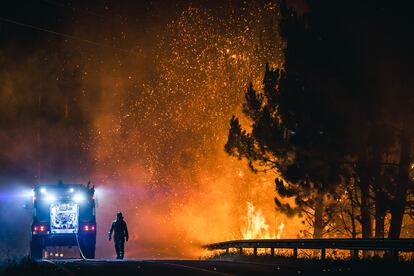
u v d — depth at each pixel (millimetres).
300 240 32469
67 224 40125
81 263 30062
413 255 29062
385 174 35031
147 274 22844
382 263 25156
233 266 27297
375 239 27750
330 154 35531
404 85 33406
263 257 33281
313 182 36438
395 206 34969
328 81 35312
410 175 36125
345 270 24344
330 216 40188
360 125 34688
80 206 40625
